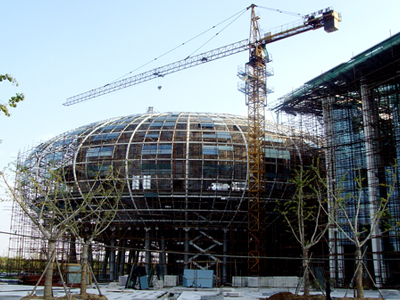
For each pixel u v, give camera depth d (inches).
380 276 2345.0
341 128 3031.5
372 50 2623.0
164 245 3164.4
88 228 3046.3
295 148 3230.8
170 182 2913.4
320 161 3181.6
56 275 2596.0
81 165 3048.7
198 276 2490.2
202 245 3186.5
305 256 1628.9
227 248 3159.5
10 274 3348.9
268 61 3673.7
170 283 2581.2
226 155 2970.0
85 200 1592.0
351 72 2827.3
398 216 2393.0
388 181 2527.1
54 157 3179.1
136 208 2987.2
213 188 2935.5
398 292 1975.9
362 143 2805.1
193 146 2967.5
